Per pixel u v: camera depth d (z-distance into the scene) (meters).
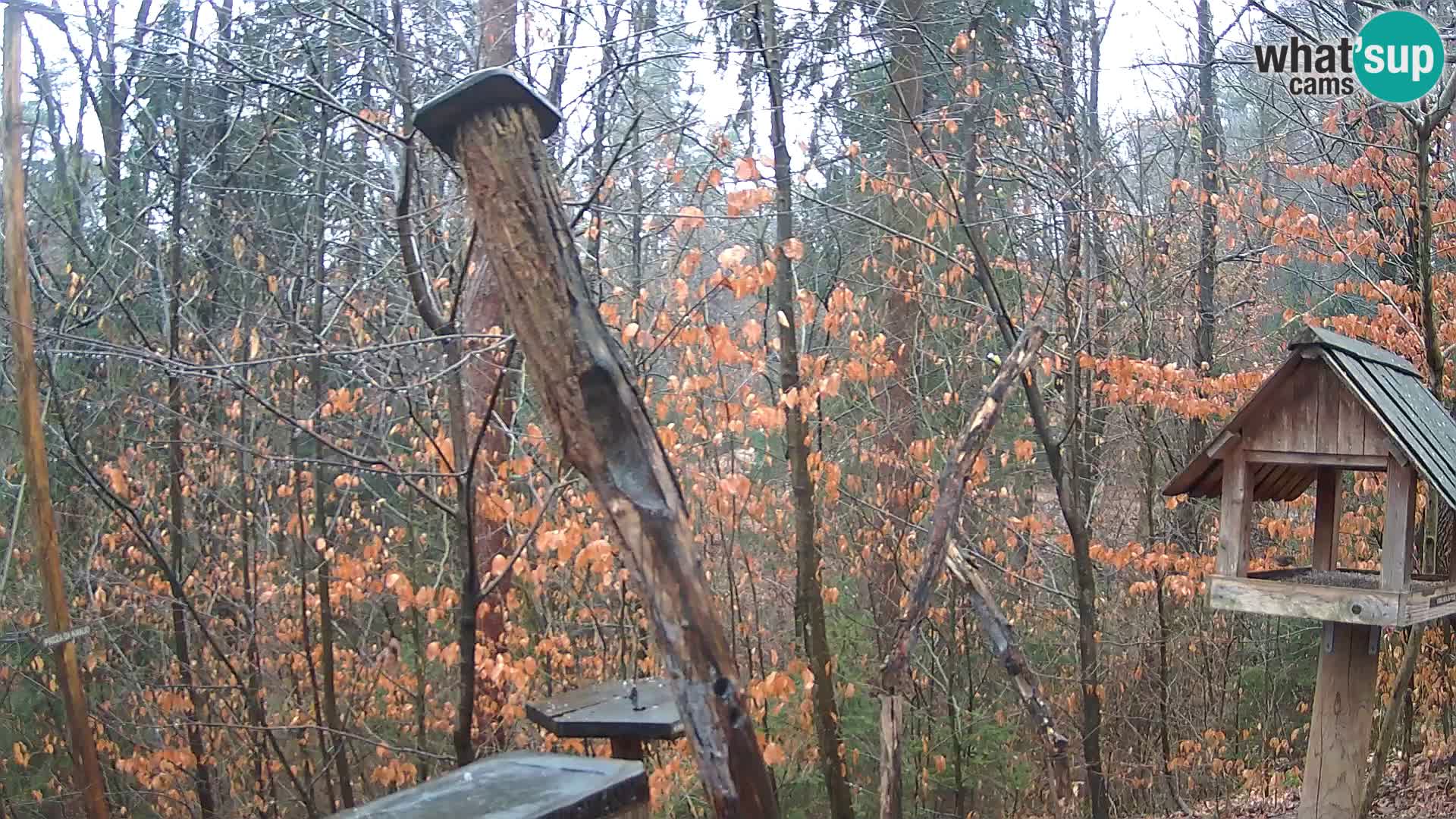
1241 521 5.61
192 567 8.92
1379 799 8.83
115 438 9.30
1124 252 10.89
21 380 6.85
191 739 9.21
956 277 9.18
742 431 7.73
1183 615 10.75
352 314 7.75
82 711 7.28
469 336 4.96
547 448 7.29
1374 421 5.21
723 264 5.81
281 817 10.12
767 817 2.49
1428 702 10.86
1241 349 11.56
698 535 8.53
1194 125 10.70
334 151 8.41
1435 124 6.49
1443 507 7.96
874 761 10.44
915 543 9.83
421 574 9.48
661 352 7.79
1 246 8.06
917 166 9.11
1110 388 8.65
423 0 7.19
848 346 10.38
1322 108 10.92
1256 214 10.66
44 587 7.07
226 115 8.77
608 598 9.07
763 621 10.17
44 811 10.26
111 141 9.01
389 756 8.97
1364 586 5.40
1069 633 10.90
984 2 9.18
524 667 6.91
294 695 9.05
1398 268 10.09
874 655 10.20
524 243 2.61
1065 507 8.38
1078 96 9.09
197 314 8.67
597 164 6.90
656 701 4.69
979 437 4.39
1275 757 10.68
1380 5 6.89
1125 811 10.12
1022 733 10.87
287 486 8.91
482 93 2.64
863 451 10.84
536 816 2.10
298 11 6.15
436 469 6.80
